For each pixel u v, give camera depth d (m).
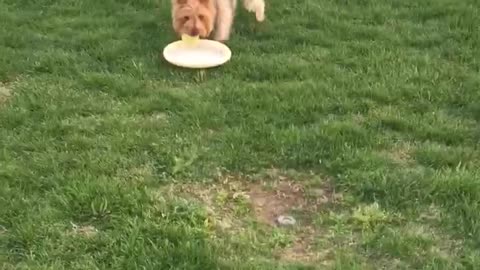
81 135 2.40
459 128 2.46
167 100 2.62
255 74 2.82
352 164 2.25
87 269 1.83
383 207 2.08
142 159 2.28
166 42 3.06
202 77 2.79
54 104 2.58
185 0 2.93
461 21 3.26
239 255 1.90
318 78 2.79
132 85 2.72
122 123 2.46
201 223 2.00
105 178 2.16
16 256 1.89
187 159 2.27
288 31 3.18
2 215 2.01
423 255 1.90
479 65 2.90
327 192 2.17
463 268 1.85
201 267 1.83
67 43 3.08
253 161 2.29
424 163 2.29
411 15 3.35
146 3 3.44
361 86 2.72
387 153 2.36
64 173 2.20
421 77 2.78
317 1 3.48
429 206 2.08
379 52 2.99
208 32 2.97
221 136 2.40
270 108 2.57
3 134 2.40
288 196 2.16
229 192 2.17
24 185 2.14
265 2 3.44
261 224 2.04
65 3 3.45
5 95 2.68
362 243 1.94
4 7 3.38
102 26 3.24
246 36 3.14
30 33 3.14
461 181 2.13
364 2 3.47
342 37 3.14
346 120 2.52
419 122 2.49
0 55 2.92
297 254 1.92
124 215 2.02
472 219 2.01
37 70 2.85
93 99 2.63
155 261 1.85
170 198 2.10
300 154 2.30
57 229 1.96
